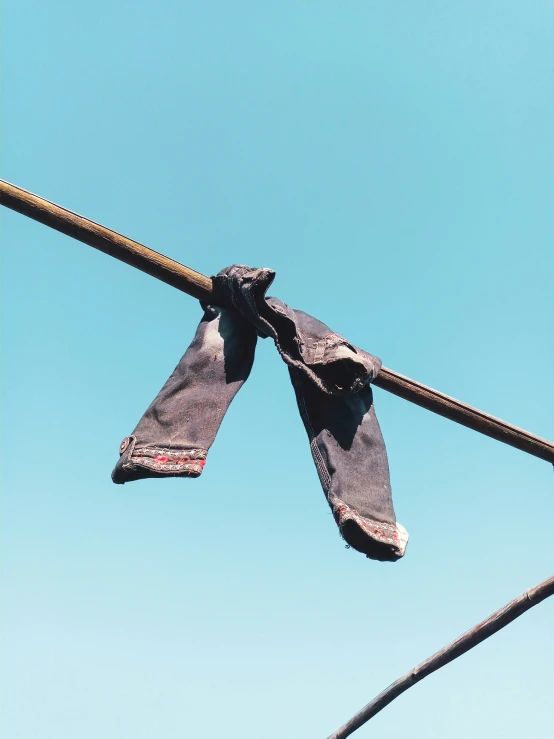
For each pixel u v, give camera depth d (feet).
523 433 4.14
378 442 3.71
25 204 3.43
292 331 3.58
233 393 3.55
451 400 3.99
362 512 3.43
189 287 3.67
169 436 3.33
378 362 3.72
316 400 3.68
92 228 3.53
